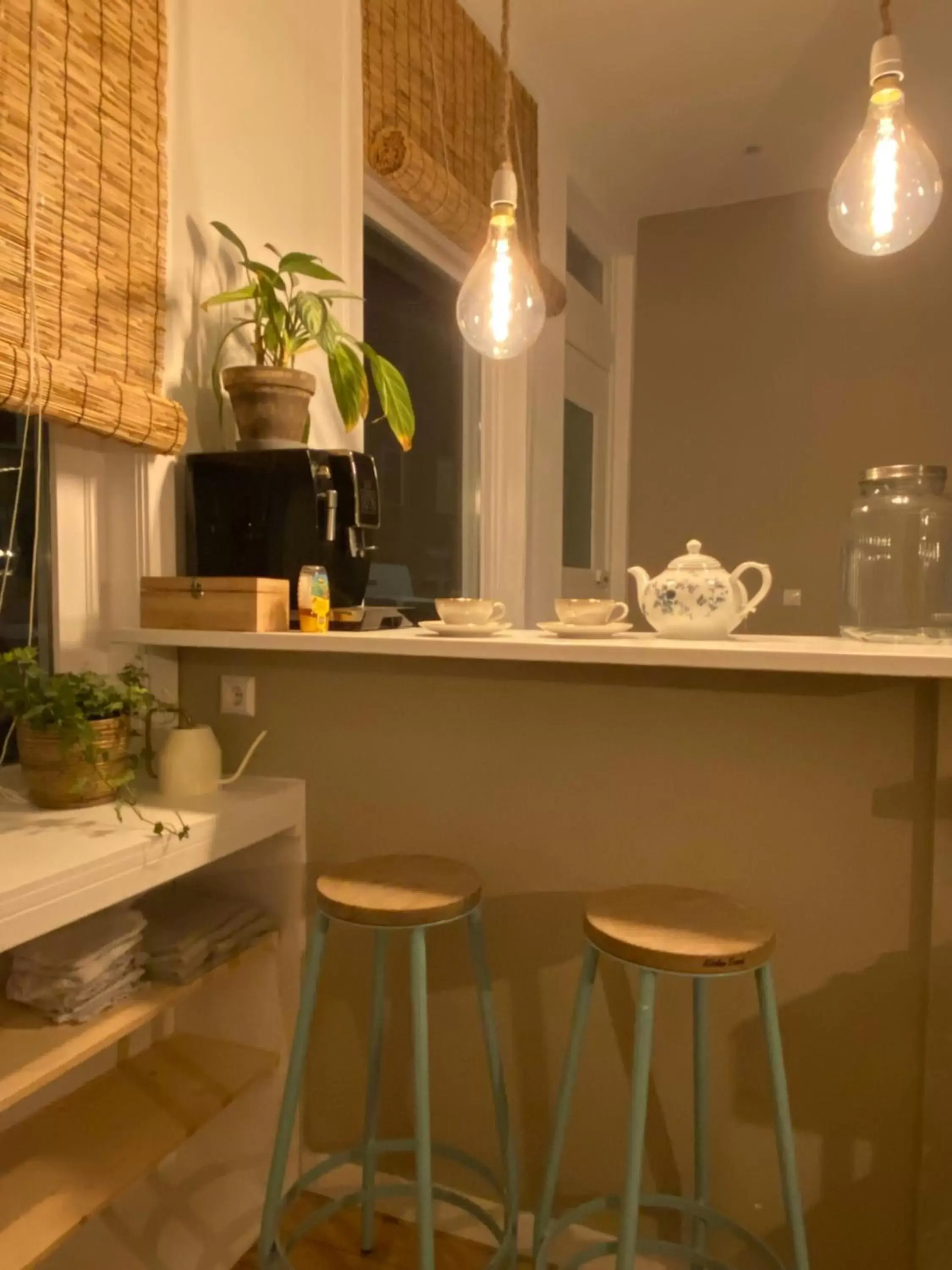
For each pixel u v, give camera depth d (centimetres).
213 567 176
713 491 418
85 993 130
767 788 141
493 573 329
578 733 152
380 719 165
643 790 148
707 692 144
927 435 386
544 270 321
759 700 141
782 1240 145
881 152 164
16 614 156
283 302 199
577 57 306
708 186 395
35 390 141
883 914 135
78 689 145
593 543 426
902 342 388
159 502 173
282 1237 168
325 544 171
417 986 128
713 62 307
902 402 389
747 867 143
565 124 345
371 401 269
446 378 315
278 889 170
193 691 180
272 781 170
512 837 157
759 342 409
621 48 300
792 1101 142
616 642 140
